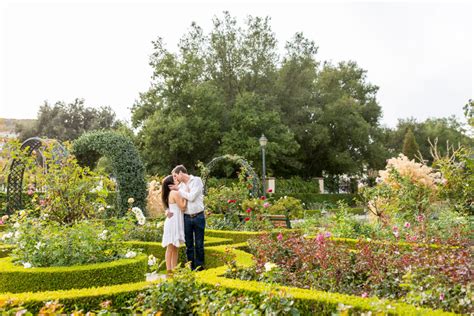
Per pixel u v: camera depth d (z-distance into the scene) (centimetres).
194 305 355
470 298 346
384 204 1000
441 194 1030
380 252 513
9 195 1295
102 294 392
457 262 441
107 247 594
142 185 1216
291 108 2933
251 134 2555
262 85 2872
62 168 739
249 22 2891
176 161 2594
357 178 3350
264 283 405
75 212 740
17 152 822
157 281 402
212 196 1191
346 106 3086
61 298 381
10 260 564
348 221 885
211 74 2884
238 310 329
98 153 1255
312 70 3112
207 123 2511
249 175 1262
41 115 3603
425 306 358
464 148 1052
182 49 2809
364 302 331
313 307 342
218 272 468
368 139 3275
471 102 930
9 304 340
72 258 545
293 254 546
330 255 488
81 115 3697
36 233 584
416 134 4303
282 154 2775
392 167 1033
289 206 1109
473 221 932
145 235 828
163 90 2584
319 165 3306
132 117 2639
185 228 650
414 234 732
